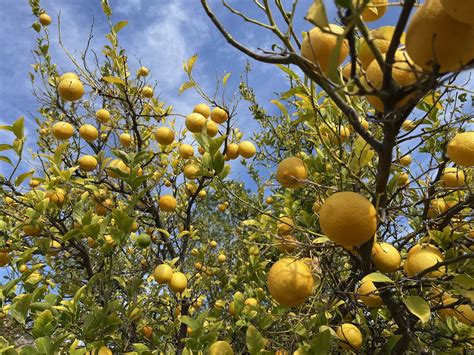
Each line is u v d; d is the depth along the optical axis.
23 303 0.84
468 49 0.34
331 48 0.46
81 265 1.57
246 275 1.37
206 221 2.38
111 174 1.34
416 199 1.04
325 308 0.80
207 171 0.95
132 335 1.21
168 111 1.71
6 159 1.06
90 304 0.97
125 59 1.59
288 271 0.57
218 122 1.24
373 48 0.37
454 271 0.66
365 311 1.05
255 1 0.50
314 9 0.35
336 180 0.98
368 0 0.33
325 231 0.49
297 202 1.06
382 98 0.40
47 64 1.78
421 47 0.35
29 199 1.14
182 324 1.42
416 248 0.67
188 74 1.10
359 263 0.70
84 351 0.73
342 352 0.93
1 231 1.17
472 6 0.30
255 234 1.05
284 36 0.48
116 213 0.90
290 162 0.80
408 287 0.70
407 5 0.34
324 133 0.97
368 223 0.46
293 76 0.74
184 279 1.08
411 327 0.80
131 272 1.44
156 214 1.62
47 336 0.72
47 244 1.14
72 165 1.70
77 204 1.05
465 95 1.17
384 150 0.47
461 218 0.85
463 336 0.74
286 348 0.97
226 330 1.24
